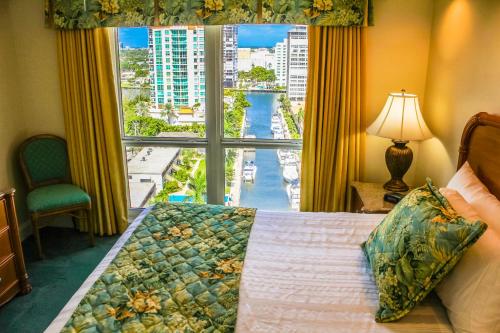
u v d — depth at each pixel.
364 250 2.18
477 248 1.61
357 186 3.35
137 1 3.27
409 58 3.35
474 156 2.35
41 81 3.59
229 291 1.83
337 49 3.26
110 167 3.66
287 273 2.00
